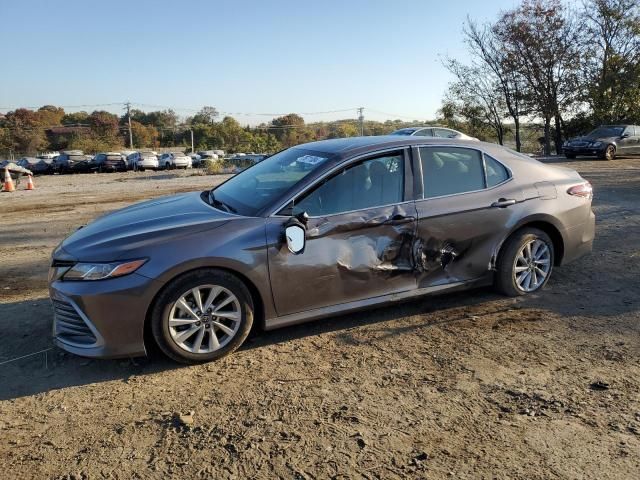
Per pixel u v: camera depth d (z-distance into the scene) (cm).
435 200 453
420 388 347
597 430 298
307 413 320
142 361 392
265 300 395
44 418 321
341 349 407
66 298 362
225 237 380
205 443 293
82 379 369
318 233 404
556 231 517
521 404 326
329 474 265
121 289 355
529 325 444
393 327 445
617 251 668
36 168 4088
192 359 381
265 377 366
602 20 3080
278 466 272
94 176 3203
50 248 802
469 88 3547
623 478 259
